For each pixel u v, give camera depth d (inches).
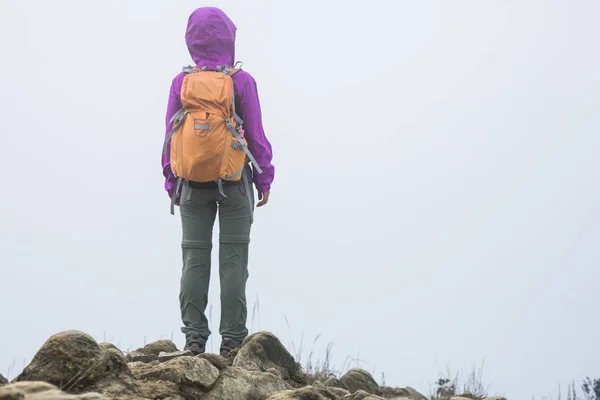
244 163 240.2
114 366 175.2
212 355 197.0
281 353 228.7
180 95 237.9
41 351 168.7
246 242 241.6
